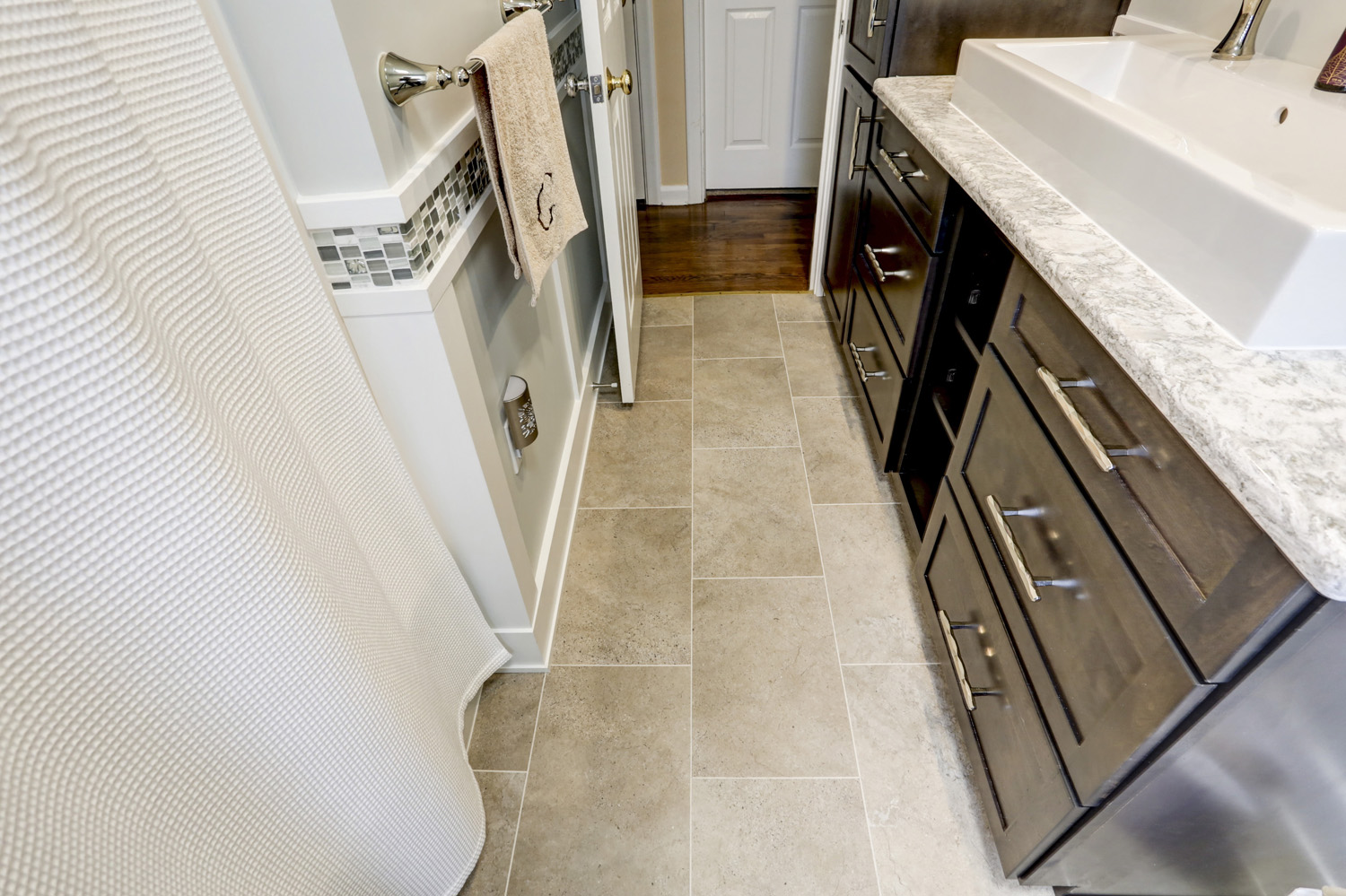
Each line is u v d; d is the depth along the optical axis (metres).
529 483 1.30
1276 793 0.64
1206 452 0.53
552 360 1.52
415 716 0.84
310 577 0.61
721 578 1.47
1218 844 0.73
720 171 3.24
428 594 1.00
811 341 2.22
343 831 0.76
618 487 1.71
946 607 1.20
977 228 1.18
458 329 0.90
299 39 0.63
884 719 1.21
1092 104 0.87
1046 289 0.81
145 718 0.51
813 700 1.24
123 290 0.44
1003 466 0.93
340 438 0.80
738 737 1.19
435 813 0.90
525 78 0.98
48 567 0.43
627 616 1.40
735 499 1.66
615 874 1.03
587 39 1.33
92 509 0.45
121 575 0.47
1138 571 0.64
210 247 0.61
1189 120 1.14
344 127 0.69
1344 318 0.59
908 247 1.39
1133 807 0.70
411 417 0.92
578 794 1.13
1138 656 0.64
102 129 0.45
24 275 0.38
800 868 1.03
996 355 0.95
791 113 3.06
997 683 0.98
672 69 2.88
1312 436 0.52
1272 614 0.49
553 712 1.24
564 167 1.19
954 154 1.10
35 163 0.38
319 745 0.68
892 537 1.55
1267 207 0.59
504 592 1.17
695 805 1.11
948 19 1.51
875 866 1.03
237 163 0.63
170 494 0.48
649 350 2.21
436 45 0.87
